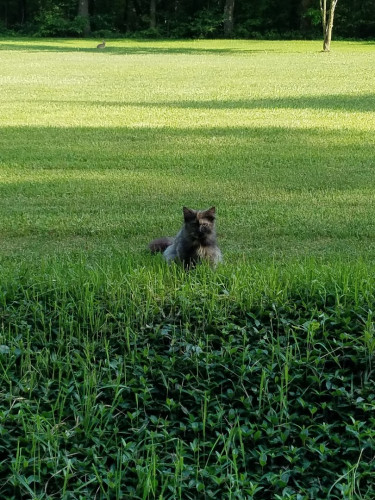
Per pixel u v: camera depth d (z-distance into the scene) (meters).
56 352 5.87
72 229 10.55
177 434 5.07
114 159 15.55
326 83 28.92
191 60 41.84
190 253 8.12
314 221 10.88
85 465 4.73
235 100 23.97
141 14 74.81
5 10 76.06
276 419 5.04
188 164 15.01
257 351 5.62
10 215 11.36
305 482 4.71
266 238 10.12
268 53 48.22
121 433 5.04
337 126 18.94
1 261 9.02
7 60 42.66
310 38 67.38
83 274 6.93
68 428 5.05
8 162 15.26
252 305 6.24
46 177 14.01
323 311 6.16
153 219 11.05
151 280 6.62
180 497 4.41
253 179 13.73
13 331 6.13
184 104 23.09
